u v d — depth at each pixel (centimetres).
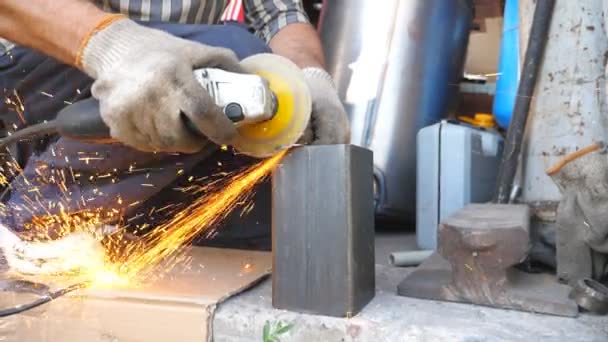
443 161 198
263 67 112
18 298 122
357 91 244
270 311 111
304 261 110
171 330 112
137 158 161
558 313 107
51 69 161
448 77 258
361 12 247
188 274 136
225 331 109
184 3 166
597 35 146
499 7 325
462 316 106
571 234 125
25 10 108
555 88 152
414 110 245
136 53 99
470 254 112
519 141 161
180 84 95
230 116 98
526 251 108
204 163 178
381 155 242
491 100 343
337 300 107
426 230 202
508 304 110
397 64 243
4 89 170
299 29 177
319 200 109
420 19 244
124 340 115
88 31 104
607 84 136
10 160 187
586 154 126
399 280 139
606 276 128
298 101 110
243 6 198
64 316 118
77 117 110
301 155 111
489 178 216
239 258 156
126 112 96
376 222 255
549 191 151
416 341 98
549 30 155
